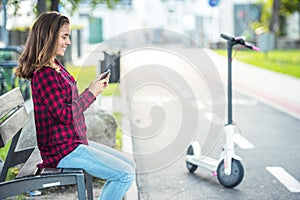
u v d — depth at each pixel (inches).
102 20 1798.7
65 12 543.5
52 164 184.7
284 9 1667.1
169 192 274.1
